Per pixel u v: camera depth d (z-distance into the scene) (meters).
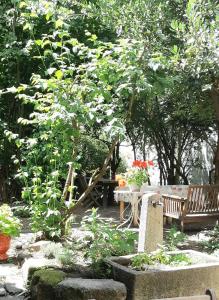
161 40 6.51
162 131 11.91
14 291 3.89
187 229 7.41
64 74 4.76
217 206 7.18
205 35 5.07
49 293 3.49
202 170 13.09
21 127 8.84
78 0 7.81
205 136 12.29
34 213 5.23
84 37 8.31
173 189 8.19
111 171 12.45
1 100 8.95
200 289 3.67
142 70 4.59
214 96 7.41
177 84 6.72
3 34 8.44
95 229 4.59
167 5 6.59
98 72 4.48
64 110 4.34
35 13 5.13
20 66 8.76
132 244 4.61
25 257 4.64
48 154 5.38
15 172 8.91
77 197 10.62
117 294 3.29
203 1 5.49
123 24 6.61
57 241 5.18
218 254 5.15
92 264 3.89
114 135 4.33
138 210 7.68
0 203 9.12
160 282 3.50
